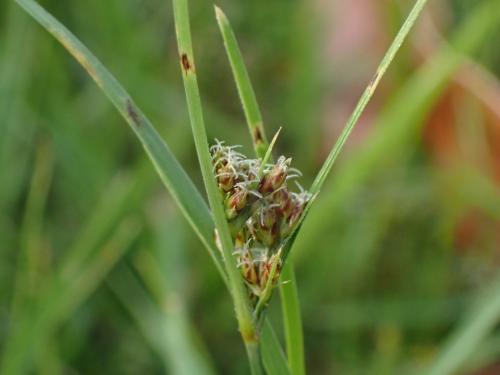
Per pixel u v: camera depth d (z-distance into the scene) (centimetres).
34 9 12
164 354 20
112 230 21
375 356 22
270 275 11
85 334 23
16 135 25
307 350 24
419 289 25
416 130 23
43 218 25
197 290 24
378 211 25
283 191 11
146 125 12
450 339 19
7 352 19
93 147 25
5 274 23
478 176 24
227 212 11
